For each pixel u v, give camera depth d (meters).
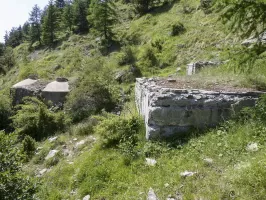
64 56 32.22
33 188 4.28
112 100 12.98
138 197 3.93
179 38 21.06
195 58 16.98
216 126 5.13
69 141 8.94
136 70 19.22
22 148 8.64
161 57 20.08
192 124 5.33
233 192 3.34
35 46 52.47
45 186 5.65
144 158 5.01
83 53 31.08
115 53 26.92
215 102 5.27
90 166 5.48
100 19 30.91
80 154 7.20
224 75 7.55
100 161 5.54
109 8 31.47
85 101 12.47
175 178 4.04
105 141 6.12
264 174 3.29
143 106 6.96
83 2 45.78
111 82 15.16
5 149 4.11
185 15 25.59
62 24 48.28
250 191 3.25
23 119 11.59
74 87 14.90
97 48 30.27
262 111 4.76
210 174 3.85
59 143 8.93
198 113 5.30
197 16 23.55
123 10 41.59
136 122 6.43
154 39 23.53
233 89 5.92
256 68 7.13
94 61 17.17
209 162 4.18
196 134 5.18
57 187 5.62
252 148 4.18
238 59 4.88
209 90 5.80
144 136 5.86
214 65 10.99
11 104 15.90
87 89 12.77
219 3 4.20
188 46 19.12
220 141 4.70
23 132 11.35
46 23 47.16
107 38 30.84
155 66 19.48
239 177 3.48
